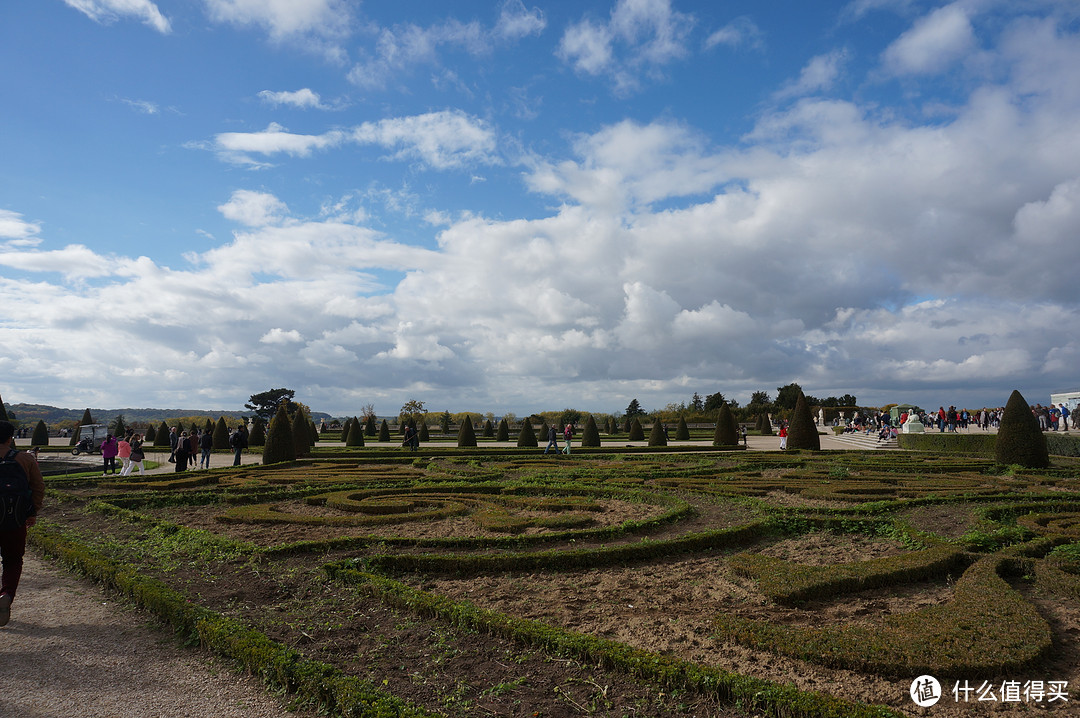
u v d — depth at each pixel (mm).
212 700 5570
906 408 62688
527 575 9477
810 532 12234
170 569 9664
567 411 79812
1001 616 6816
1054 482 18203
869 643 6098
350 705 5090
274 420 28531
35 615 7844
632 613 7633
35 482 7465
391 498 15961
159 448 46000
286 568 9719
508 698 5383
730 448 35562
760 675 5766
